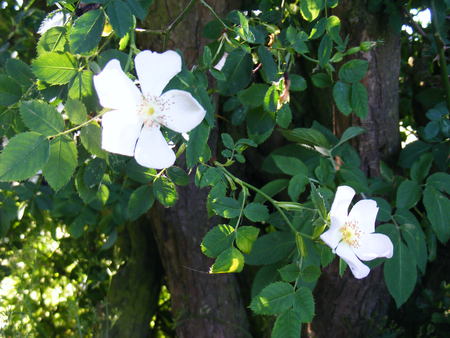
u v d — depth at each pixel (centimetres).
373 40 46
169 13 44
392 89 49
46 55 25
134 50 27
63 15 29
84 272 71
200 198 54
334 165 44
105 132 23
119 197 54
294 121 59
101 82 23
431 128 48
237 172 59
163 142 24
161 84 24
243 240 29
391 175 49
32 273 66
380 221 45
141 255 66
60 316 69
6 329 58
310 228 34
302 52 34
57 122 23
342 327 53
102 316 63
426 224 49
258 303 26
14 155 22
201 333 57
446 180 44
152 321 70
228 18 31
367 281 52
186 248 55
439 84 58
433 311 57
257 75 44
